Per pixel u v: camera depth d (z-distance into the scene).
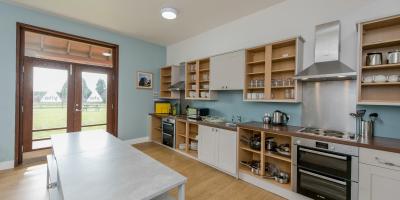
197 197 2.37
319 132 2.33
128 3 3.06
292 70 2.80
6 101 3.12
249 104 3.40
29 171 3.00
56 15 3.53
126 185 1.18
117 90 4.51
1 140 3.08
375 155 1.70
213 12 3.34
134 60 4.81
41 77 3.74
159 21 3.76
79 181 1.22
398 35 2.00
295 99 2.57
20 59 3.28
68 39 3.90
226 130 3.02
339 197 1.95
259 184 2.64
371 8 2.20
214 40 4.12
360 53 2.00
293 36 2.65
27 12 3.29
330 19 2.49
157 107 5.01
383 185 1.66
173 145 4.23
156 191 1.12
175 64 5.21
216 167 3.24
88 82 4.29
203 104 4.37
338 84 2.42
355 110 2.29
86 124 4.27
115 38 4.45
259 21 3.28
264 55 3.16
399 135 2.02
